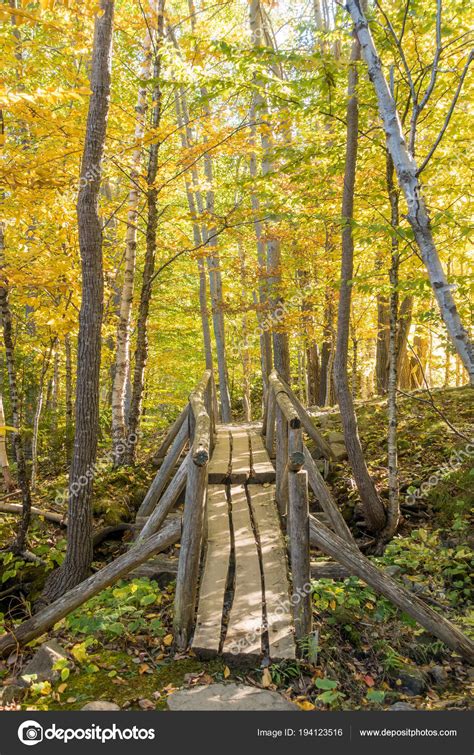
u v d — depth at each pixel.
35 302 5.50
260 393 20.00
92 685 3.35
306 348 14.21
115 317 9.06
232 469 6.60
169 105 7.39
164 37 7.10
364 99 5.59
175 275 14.40
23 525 5.43
